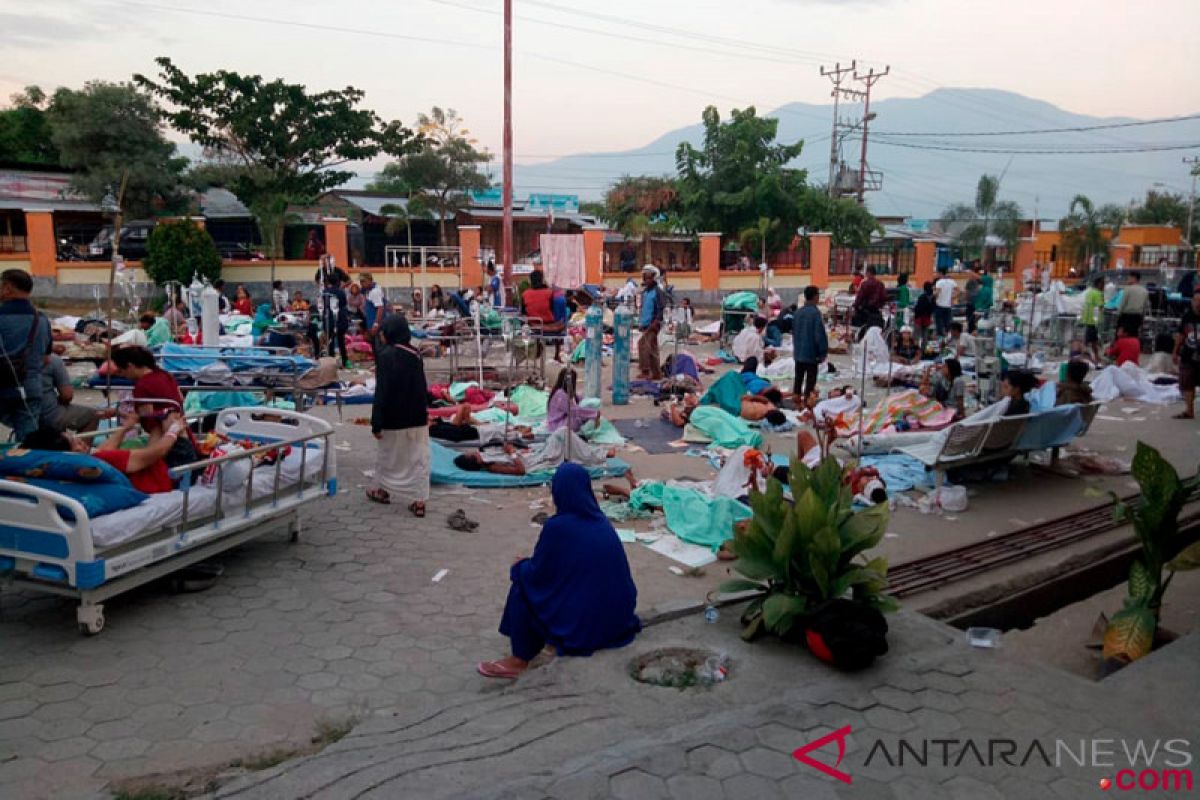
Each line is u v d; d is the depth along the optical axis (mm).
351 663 4891
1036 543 7363
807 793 3354
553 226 37906
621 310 13422
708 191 35344
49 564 4977
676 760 3553
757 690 4297
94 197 29938
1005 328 17438
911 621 5199
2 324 6551
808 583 4867
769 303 23375
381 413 7535
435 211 35438
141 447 6258
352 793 3299
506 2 24844
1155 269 27141
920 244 34906
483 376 14820
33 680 4582
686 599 5586
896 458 9609
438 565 6457
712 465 9555
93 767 3801
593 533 4812
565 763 3516
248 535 6203
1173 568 5273
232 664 4832
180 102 29625
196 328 17188
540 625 4793
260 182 29859
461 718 4027
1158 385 14695
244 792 3342
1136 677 4441
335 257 27391
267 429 7234
